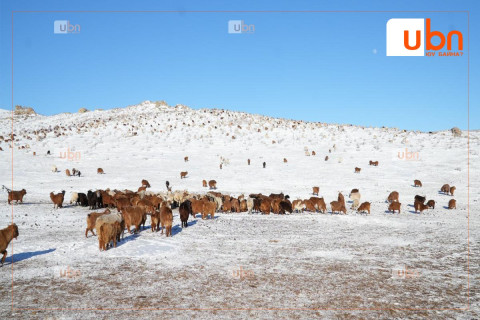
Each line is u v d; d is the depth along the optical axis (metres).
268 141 62.47
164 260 11.16
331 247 13.33
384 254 12.34
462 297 8.41
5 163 41.88
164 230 16.05
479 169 39.19
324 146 57.84
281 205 22.39
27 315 7.04
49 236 14.42
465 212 23.27
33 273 9.72
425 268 10.70
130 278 9.41
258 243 13.83
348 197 29.86
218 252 12.28
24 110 120.56
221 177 39.97
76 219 18.89
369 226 18.14
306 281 9.40
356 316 7.29
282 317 7.17
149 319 6.96
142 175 40.22
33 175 37.28
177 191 24.39
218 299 8.06
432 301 8.16
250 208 22.47
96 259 11.14
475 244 14.01
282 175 40.59
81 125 78.50
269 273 10.03
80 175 38.84
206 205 19.62
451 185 34.09
